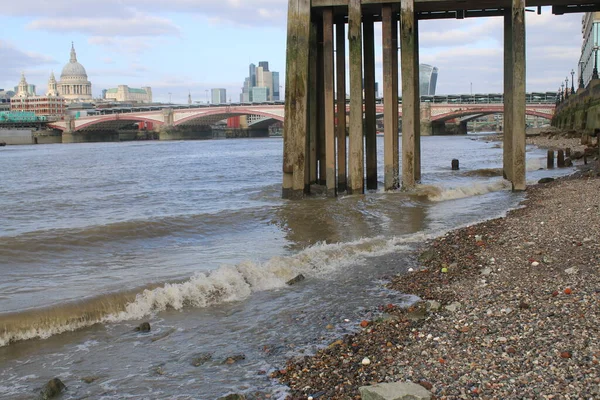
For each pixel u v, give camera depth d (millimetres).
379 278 12180
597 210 17094
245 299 11023
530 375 6641
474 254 13305
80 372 7895
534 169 38219
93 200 28922
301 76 23078
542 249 12969
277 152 90000
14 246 15992
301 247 15938
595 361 6805
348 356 7879
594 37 126562
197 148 118938
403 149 24047
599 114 44844
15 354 8555
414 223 18875
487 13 25891
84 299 10539
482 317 8852
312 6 23031
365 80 26250
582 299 9094
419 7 24438
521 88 22953
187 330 9461
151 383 7496
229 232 18453
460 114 162375
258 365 7934
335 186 24219
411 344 8070
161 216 20891
